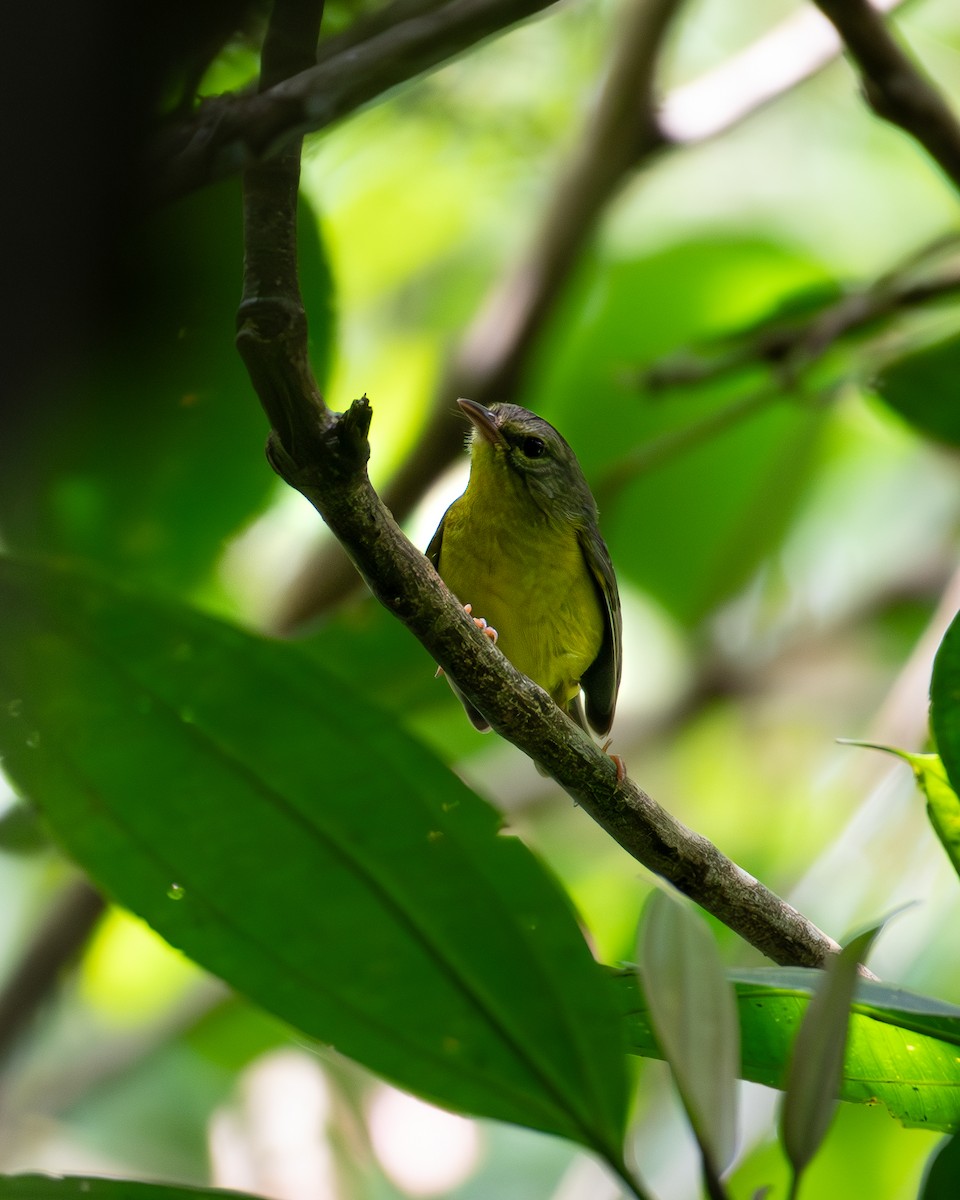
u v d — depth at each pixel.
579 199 11.78
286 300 4.24
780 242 16.19
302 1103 14.54
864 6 8.26
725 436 15.45
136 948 14.77
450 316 15.68
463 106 12.48
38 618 3.32
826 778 16.14
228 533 7.99
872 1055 4.65
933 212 17.11
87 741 3.61
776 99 12.05
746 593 17.39
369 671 9.49
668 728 16.80
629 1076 3.96
